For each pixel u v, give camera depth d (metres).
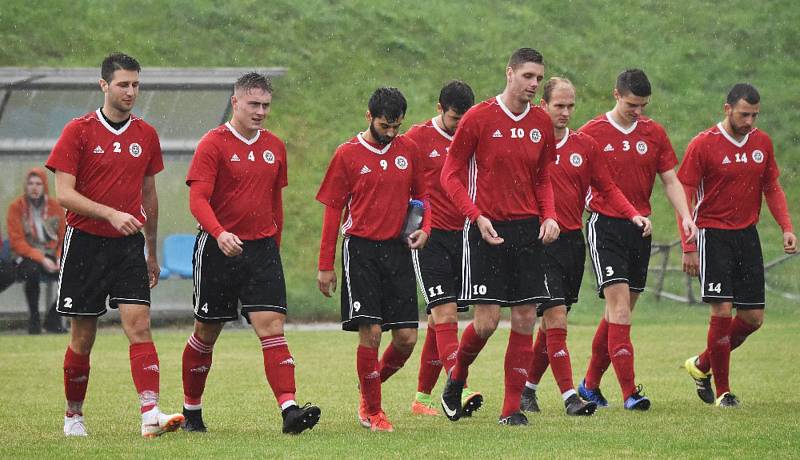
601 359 33.88
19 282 62.03
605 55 101.62
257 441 25.44
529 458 22.67
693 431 26.72
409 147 28.62
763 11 108.88
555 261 32.84
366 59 96.62
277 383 26.80
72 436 26.91
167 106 66.88
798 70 101.56
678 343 53.94
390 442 25.11
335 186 28.34
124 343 54.94
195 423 28.28
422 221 28.27
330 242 28.58
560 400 35.19
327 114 89.38
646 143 33.97
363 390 28.02
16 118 65.88
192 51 95.69
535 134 28.47
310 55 96.31
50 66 90.75
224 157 27.19
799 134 93.50
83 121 26.97
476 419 30.34
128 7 99.81
